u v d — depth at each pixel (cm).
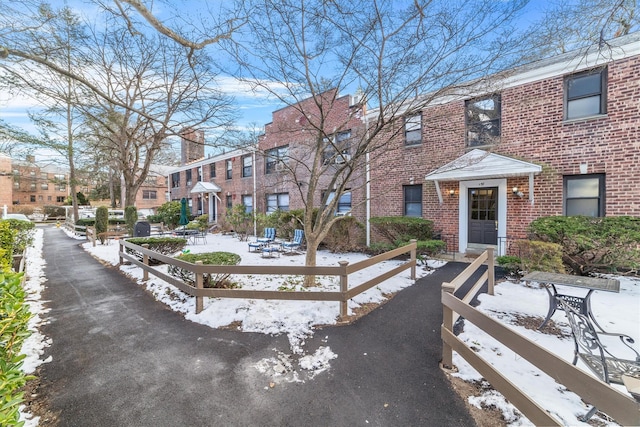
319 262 832
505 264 649
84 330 403
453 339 280
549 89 731
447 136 859
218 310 453
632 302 469
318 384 276
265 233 1237
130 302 520
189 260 552
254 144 584
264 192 1498
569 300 369
